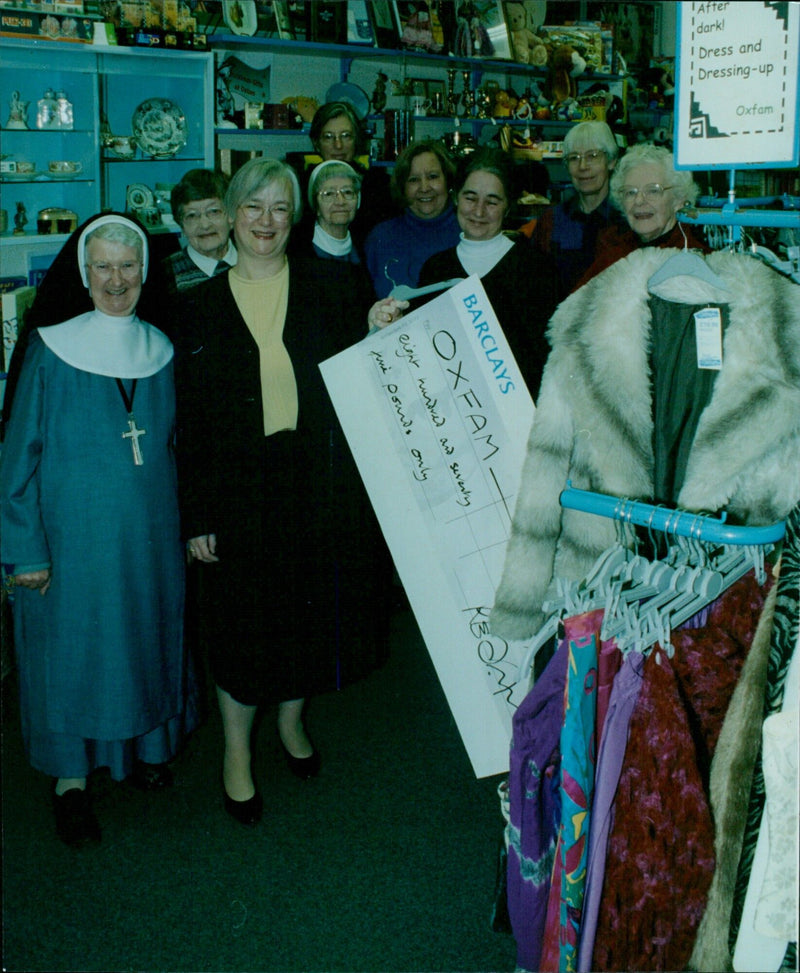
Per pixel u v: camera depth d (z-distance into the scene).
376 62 4.81
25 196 3.55
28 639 2.25
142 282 2.18
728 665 1.46
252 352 2.14
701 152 1.51
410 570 1.82
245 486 2.17
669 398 1.50
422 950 2.04
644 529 1.55
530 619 1.58
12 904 2.14
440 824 2.47
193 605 2.64
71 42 3.32
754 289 1.40
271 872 2.27
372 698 3.11
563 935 1.47
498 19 5.09
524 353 2.33
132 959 1.99
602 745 1.41
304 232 3.36
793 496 1.38
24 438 2.09
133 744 2.49
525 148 5.14
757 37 1.42
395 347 1.78
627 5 5.93
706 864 1.40
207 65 3.76
